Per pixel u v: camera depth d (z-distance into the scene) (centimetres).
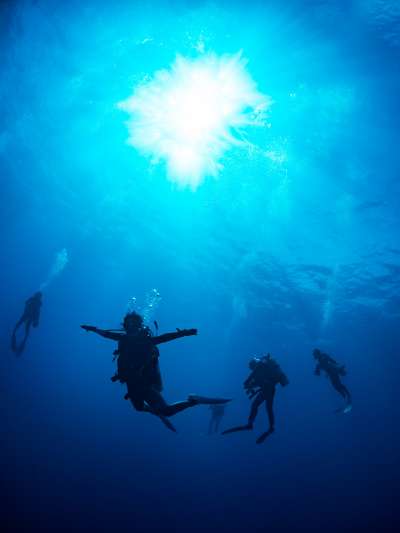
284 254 2341
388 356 3556
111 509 1133
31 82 1906
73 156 2298
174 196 2297
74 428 1708
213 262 2711
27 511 951
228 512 1366
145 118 1961
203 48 1655
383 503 1630
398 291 2428
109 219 2745
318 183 1952
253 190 2089
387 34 1544
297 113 1812
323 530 1316
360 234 2080
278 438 2873
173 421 2614
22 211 3014
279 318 3212
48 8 1561
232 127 1925
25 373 2038
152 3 1497
